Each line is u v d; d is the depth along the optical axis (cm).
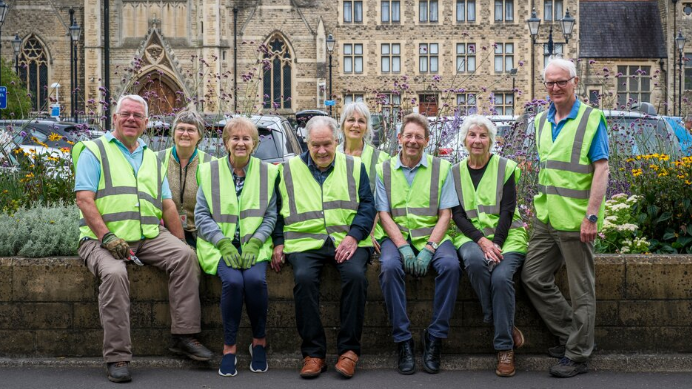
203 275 770
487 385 705
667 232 877
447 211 786
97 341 768
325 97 4762
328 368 756
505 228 771
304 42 4769
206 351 749
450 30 4775
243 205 774
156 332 770
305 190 772
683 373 748
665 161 1080
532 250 760
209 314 771
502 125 1827
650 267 767
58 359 761
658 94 4988
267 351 777
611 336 771
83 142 773
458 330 776
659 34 5056
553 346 775
